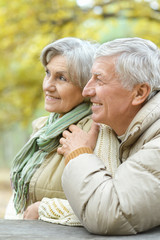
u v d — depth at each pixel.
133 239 1.53
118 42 1.79
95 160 1.69
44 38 8.36
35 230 1.72
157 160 1.56
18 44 8.72
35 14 8.27
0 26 8.54
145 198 1.53
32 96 9.95
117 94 1.79
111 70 1.77
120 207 1.53
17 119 10.46
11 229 1.72
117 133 1.93
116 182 1.58
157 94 1.81
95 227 1.58
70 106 2.28
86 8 8.32
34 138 2.35
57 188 2.14
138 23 8.83
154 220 1.56
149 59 1.77
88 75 2.22
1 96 10.25
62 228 1.78
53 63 2.24
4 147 32.94
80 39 2.30
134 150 1.79
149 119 1.72
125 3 8.16
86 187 1.61
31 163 2.28
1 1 8.51
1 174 25.55
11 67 10.06
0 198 13.46
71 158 1.80
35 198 2.21
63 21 8.22
